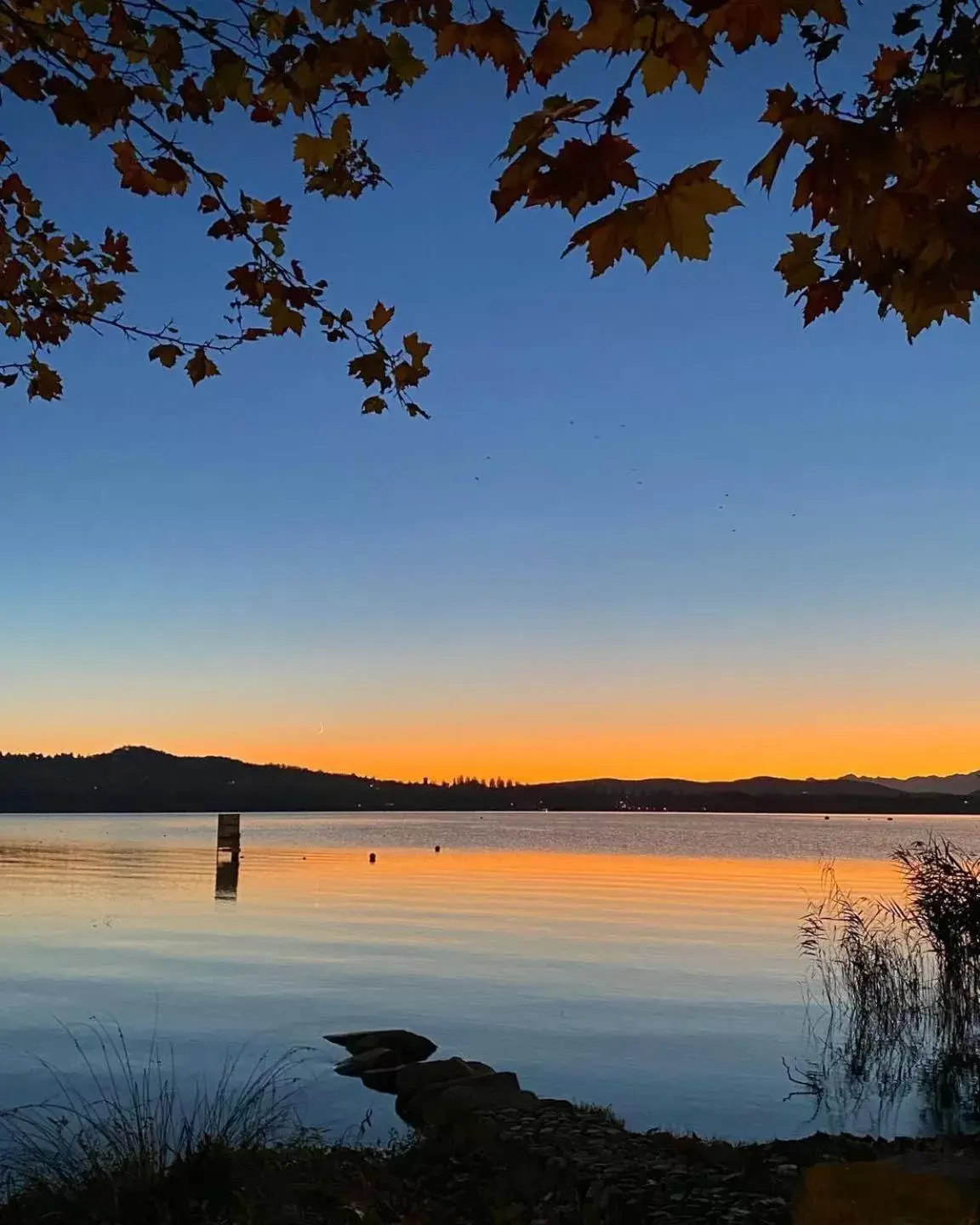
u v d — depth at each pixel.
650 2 2.18
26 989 19.62
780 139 2.23
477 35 2.60
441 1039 15.69
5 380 5.27
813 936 26.61
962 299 2.39
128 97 3.71
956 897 16.58
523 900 42.69
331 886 49.59
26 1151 6.69
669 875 60.78
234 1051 14.40
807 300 2.80
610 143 2.16
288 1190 5.96
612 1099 12.16
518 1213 6.09
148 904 39.25
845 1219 5.31
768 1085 12.89
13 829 144.50
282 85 3.89
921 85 2.43
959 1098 12.20
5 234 4.84
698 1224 5.86
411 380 4.78
